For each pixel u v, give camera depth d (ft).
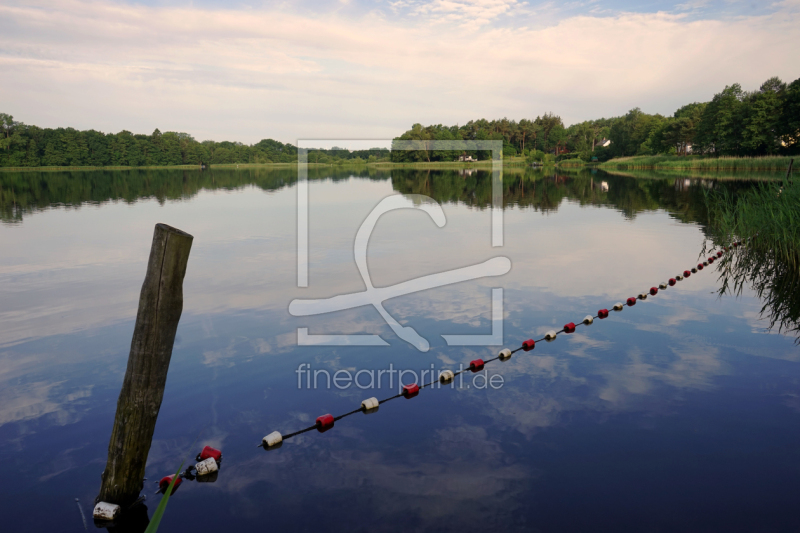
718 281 31.12
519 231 50.98
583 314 24.57
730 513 10.77
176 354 19.26
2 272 32.53
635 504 11.05
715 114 246.88
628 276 32.04
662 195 88.38
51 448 13.29
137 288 28.60
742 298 27.40
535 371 18.20
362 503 11.16
